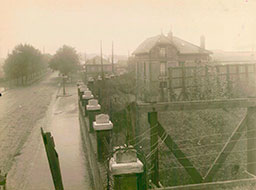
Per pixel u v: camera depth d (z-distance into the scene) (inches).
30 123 677.9
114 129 372.5
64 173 337.4
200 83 454.9
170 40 801.6
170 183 391.5
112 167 150.0
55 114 782.5
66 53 1307.8
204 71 458.3
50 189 313.1
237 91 449.1
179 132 479.8
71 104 949.8
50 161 182.5
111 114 426.3
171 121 493.4
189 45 818.8
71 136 529.7
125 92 563.5
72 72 1368.1
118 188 151.5
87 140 398.6
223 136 476.1
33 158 428.8
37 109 868.6
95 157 264.2
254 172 298.0
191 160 436.5
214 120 494.6
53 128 610.9
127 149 154.9
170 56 792.9
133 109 335.9
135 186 152.7
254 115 301.0
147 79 703.1
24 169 381.4
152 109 287.4
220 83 451.2
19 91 1248.8
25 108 882.8
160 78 696.4
